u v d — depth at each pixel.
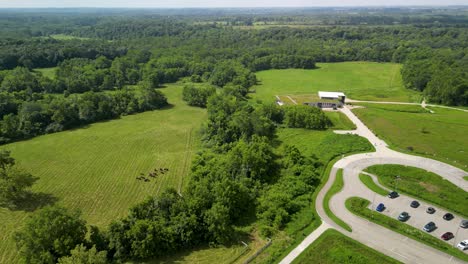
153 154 126.06
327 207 89.75
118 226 73.38
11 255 74.25
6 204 93.12
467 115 164.50
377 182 102.62
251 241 78.81
